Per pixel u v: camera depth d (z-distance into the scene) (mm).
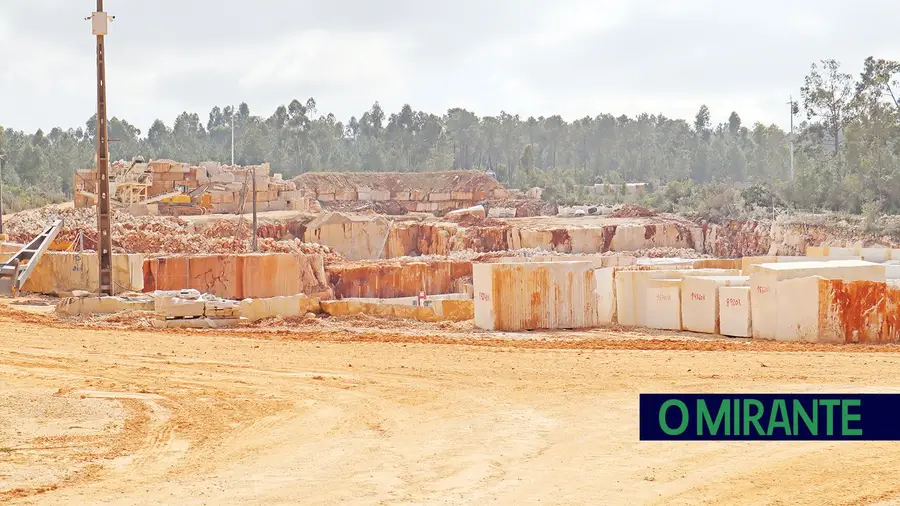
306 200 107562
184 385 20266
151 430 15914
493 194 130250
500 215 115312
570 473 12938
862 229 79250
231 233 84938
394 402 18312
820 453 13953
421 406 17906
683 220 96438
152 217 86875
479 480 12594
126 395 18922
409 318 34156
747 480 12461
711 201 98312
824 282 27172
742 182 196125
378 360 23781
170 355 24766
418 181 133250
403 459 13828
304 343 27297
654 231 91875
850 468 13039
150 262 46469
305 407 17891
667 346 26406
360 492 12008
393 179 133625
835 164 104125
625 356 24109
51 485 12398
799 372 21203
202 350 25750
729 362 22859
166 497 11828
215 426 16234
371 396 18953
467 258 74125
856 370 21484
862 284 27266
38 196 128625
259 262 47500
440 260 70000
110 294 37500
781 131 193500
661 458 13766
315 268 59375
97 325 32562
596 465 13367
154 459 13938
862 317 27281
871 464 13258
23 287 43719
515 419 16609
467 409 17547
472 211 103688
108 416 16922
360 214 101688
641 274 31734
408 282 63938
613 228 91062
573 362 23141
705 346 26250
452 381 20578
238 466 13492
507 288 30906
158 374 21719
